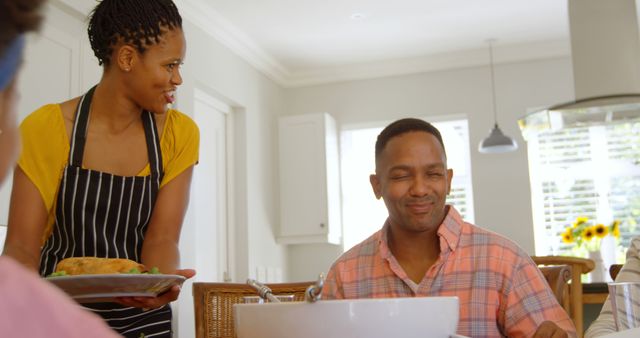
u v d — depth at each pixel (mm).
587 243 4270
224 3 4297
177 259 1371
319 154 5352
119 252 1341
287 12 4473
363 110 5578
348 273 1351
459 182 5430
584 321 2861
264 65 5289
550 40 5152
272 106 5496
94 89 1362
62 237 1322
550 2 4461
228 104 4922
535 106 5230
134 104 1351
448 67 5414
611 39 3447
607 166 5164
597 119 3484
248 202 4934
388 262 1309
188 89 4230
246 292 1501
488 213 5188
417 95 5477
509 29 4914
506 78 5312
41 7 383
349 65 5547
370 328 721
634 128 5160
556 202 5207
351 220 5602
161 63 1323
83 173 1301
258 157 5168
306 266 5605
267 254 5203
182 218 1427
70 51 3197
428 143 1263
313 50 5191
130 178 1346
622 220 5086
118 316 1248
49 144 1278
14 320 332
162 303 1129
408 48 5223
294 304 735
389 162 1271
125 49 1302
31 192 1253
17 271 346
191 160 1443
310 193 5348
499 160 5238
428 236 1295
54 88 3074
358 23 4707
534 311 1224
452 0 4375
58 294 351
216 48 4625
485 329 1235
